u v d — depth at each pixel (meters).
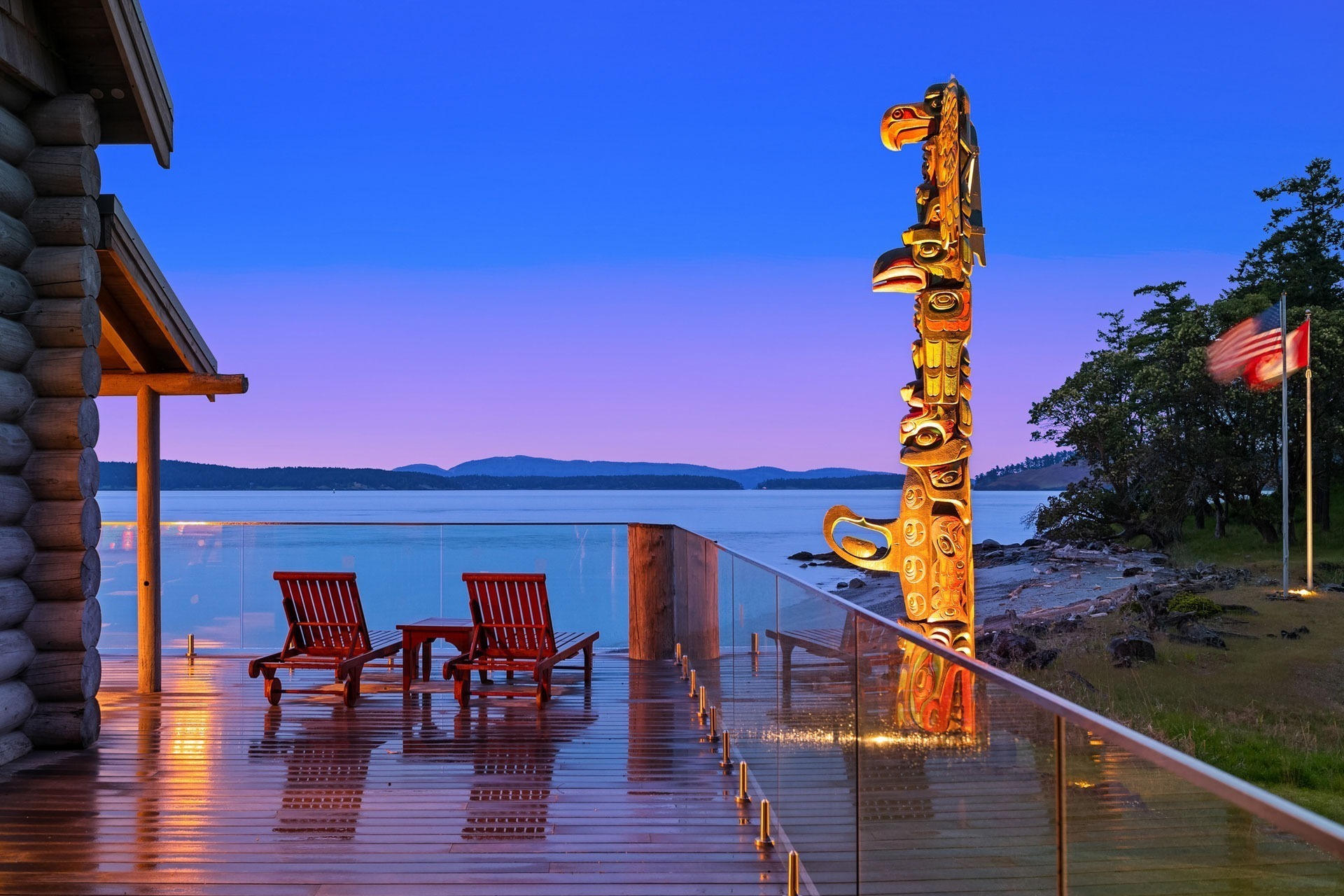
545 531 8.95
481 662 6.65
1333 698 14.82
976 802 1.78
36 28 5.24
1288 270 39.03
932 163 5.24
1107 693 15.48
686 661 7.96
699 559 6.89
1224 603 22.05
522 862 3.70
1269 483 33.03
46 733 5.36
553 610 8.96
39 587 5.34
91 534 5.47
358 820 4.20
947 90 5.11
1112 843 1.25
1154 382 33.78
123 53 5.49
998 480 115.00
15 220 5.28
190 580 8.67
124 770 4.97
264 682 7.27
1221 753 12.44
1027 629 19.83
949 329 5.05
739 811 4.32
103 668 7.94
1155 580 25.52
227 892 3.40
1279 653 17.12
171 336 6.71
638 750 5.40
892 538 5.09
